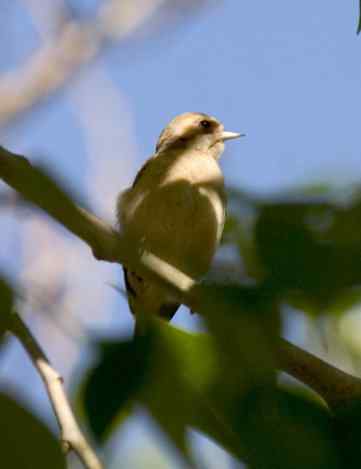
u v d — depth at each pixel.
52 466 3.34
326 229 3.81
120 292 4.18
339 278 3.67
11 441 3.34
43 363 4.32
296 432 3.66
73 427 3.85
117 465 3.81
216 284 3.67
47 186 3.68
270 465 3.62
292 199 3.99
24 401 3.40
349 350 4.13
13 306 3.57
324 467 3.64
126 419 3.54
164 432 3.63
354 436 3.70
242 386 3.67
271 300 3.63
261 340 3.61
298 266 3.69
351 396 4.13
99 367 3.49
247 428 3.65
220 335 3.59
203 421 3.65
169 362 3.60
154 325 3.66
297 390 4.05
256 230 3.81
